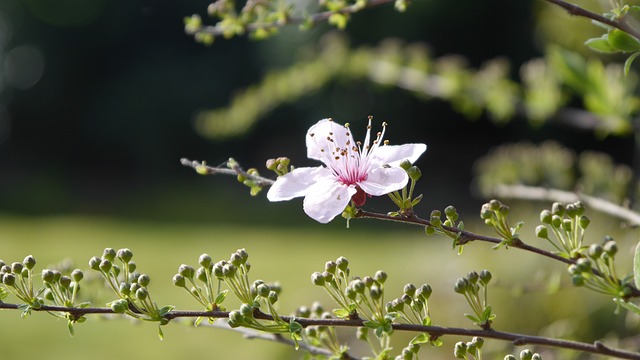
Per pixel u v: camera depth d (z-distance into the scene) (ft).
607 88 13.93
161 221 78.64
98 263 7.38
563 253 7.21
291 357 31.24
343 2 11.51
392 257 51.34
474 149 82.94
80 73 100.78
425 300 7.38
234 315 7.03
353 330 23.71
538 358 7.32
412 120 82.94
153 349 32.89
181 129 97.25
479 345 7.36
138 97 97.40
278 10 11.79
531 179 17.10
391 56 19.56
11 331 35.06
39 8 98.94
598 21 8.21
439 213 7.23
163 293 38.58
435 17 75.25
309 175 7.82
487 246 26.89
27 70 103.71
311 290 34.76
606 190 14.84
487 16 74.64
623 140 53.93
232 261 7.25
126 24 97.35
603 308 21.21
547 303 22.93
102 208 88.69
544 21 20.71
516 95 17.92
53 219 80.12
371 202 74.02
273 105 21.98
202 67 95.20
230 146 95.81
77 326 36.04
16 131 104.12
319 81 21.17
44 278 7.25
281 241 64.39
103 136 100.83
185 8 90.68
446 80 18.21
